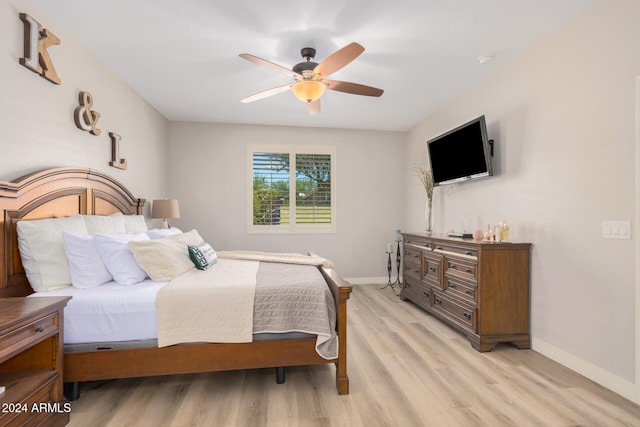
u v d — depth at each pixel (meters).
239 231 4.84
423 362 2.38
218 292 1.94
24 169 1.99
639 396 1.85
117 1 2.04
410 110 4.20
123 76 3.16
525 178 2.72
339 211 5.09
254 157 4.88
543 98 2.52
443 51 2.69
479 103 3.31
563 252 2.35
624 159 1.95
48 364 1.62
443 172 3.73
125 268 2.12
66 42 2.38
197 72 3.08
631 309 1.91
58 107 2.29
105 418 1.71
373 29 2.36
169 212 3.83
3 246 1.79
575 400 1.89
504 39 2.52
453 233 3.45
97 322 1.81
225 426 1.65
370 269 5.18
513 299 2.62
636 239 1.88
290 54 2.73
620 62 1.96
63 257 2.03
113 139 3.02
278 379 2.06
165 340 1.84
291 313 1.96
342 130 5.09
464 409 1.80
